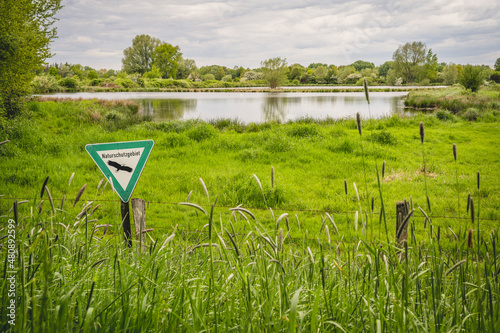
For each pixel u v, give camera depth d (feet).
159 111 109.81
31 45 50.39
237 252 6.07
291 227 22.17
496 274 7.07
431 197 29.01
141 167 13.56
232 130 66.44
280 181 32.27
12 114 55.01
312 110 117.70
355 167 39.45
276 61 308.81
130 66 382.42
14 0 45.37
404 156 45.11
